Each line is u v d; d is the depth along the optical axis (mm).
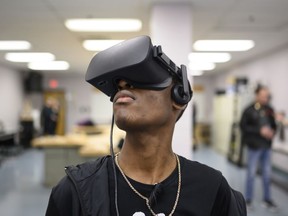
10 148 7391
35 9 3260
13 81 8320
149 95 532
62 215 549
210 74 9859
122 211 540
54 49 5621
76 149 4297
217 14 3443
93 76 536
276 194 3957
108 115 10250
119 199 548
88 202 534
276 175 5070
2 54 6176
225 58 6512
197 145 9109
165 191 562
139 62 488
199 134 9648
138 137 551
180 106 587
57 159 4320
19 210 3375
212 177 611
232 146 6312
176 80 583
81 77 10141
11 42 5000
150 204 542
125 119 524
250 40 4809
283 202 3623
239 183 4516
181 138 2926
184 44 3023
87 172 576
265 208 3400
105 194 541
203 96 10273
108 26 3895
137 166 573
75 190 548
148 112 529
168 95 564
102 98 10273
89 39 4652
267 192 3434
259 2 3033
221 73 9227
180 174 589
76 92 10141
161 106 544
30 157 6844
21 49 5625
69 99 10125
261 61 6238
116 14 3406
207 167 634
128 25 3842
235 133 6199
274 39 4727
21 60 6949
